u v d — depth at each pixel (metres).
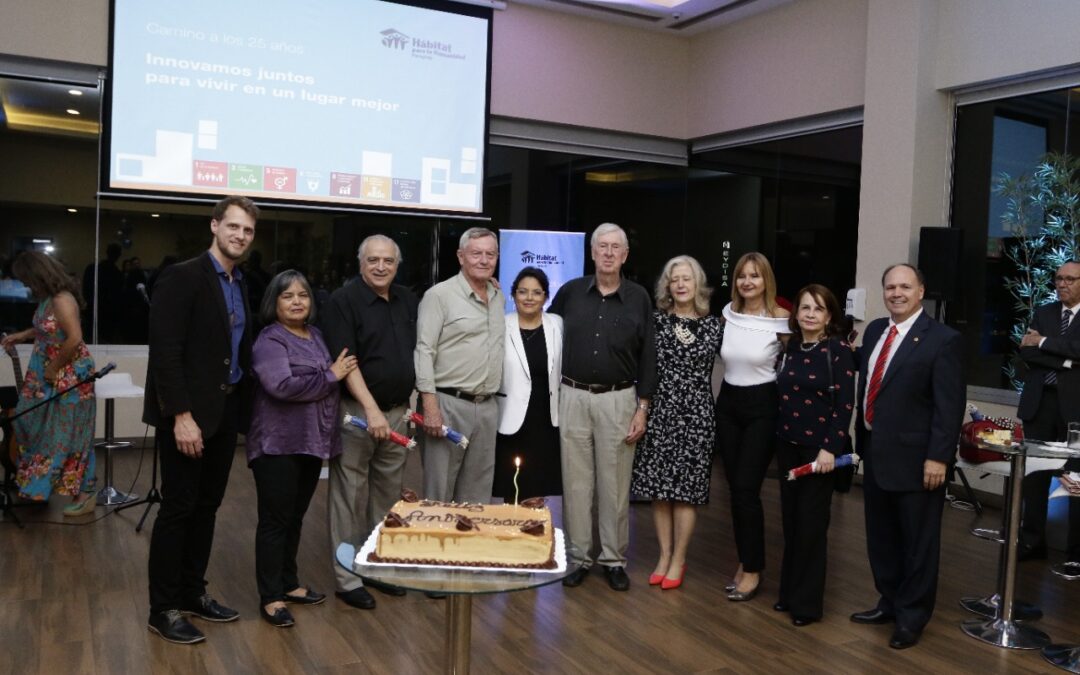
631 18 7.69
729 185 7.98
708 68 8.05
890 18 6.17
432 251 7.29
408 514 2.38
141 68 6.10
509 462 3.97
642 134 8.10
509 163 7.57
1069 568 4.44
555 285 6.66
